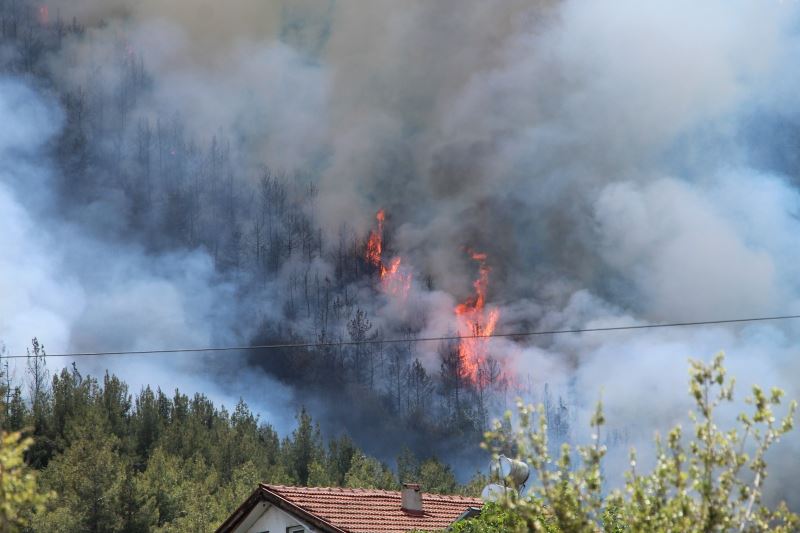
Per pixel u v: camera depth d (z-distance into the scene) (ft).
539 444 87.66
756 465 85.05
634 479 87.25
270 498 200.85
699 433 86.07
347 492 209.77
